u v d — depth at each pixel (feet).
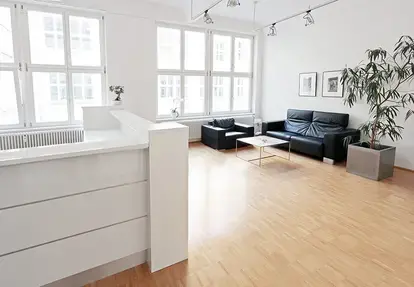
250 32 24.64
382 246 8.36
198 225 9.52
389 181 14.07
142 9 18.74
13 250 5.57
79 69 18.08
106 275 6.93
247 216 10.21
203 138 22.58
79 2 16.65
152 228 6.99
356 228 9.40
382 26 16.15
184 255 7.61
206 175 14.93
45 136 16.96
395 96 14.98
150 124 8.29
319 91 20.42
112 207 6.61
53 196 5.82
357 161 14.96
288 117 22.26
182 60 22.53
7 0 15.58
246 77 25.95
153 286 6.63
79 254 6.34
